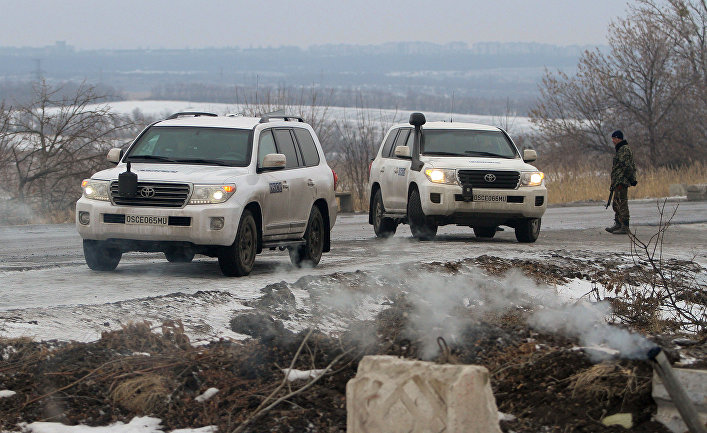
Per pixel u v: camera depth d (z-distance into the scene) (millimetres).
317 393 11836
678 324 16734
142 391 11609
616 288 18500
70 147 49656
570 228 38000
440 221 30844
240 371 12516
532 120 78562
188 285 19141
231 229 20266
